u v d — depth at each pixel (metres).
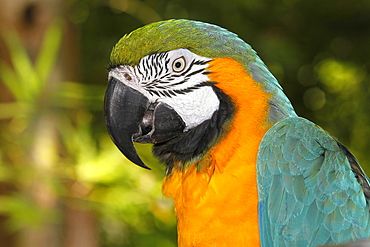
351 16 16.28
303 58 16.64
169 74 5.54
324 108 16.92
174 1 14.66
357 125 16.77
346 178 4.99
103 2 14.26
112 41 14.72
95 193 10.42
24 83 10.09
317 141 5.15
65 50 11.45
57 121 10.47
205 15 14.62
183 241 5.33
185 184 5.27
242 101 5.23
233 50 5.39
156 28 5.68
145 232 12.50
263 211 4.92
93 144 10.96
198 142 5.36
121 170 9.95
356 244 3.52
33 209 9.79
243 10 15.02
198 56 5.45
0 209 9.66
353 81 17.05
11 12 10.78
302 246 4.84
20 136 10.34
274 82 5.51
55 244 10.70
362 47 16.75
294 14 16.09
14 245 10.65
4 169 10.03
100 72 14.71
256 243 4.92
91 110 12.30
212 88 5.37
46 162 10.13
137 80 5.68
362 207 4.93
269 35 15.41
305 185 4.94
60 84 10.57
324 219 4.86
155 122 5.61
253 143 5.12
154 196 10.04
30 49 10.85
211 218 4.99
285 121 5.25
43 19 10.98
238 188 4.96
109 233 12.59
